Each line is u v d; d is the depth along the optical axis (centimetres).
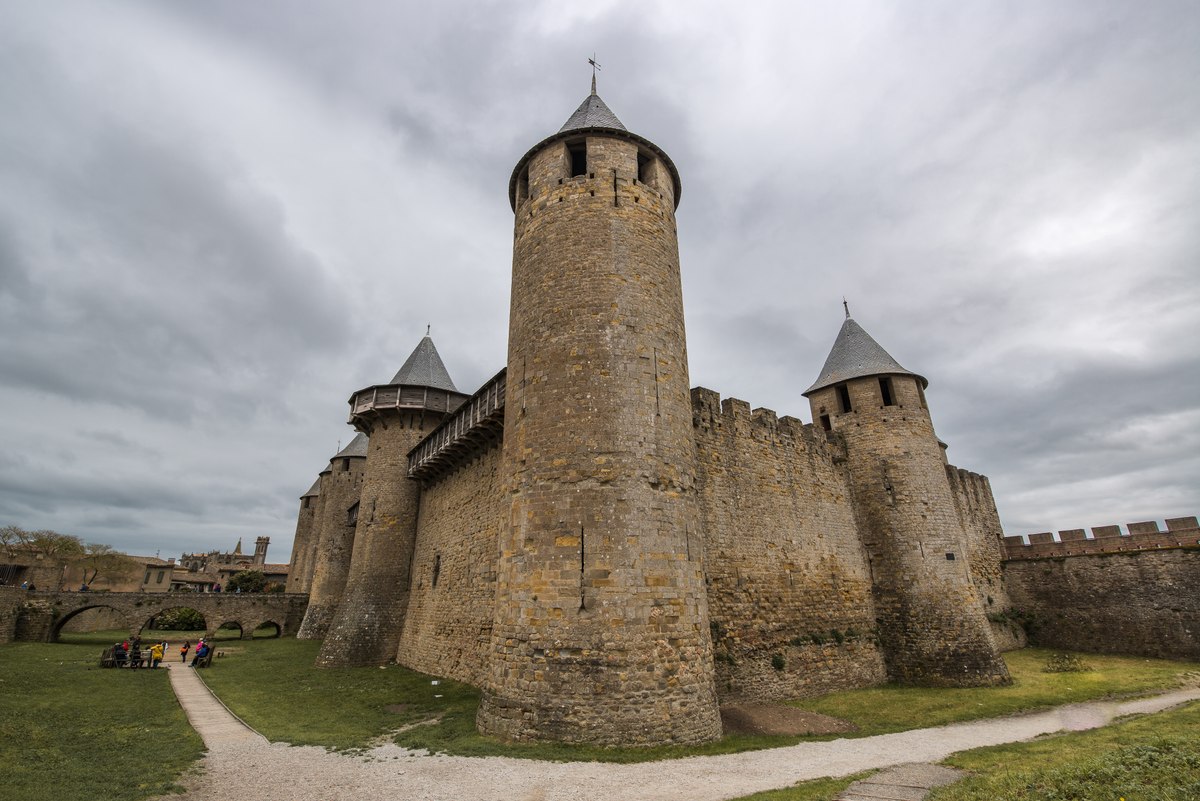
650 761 939
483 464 1947
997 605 2791
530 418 1261
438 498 2397
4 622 2853
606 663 1039
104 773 842
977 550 2895
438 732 1121
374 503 2638
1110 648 2494
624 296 1321
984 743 1109
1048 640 2706
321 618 3366
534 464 1213
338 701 1494
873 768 919
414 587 2450
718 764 937
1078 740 1061
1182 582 2339
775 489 1930
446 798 768
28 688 1523
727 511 1750
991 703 1524
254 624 3606
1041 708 1456
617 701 1020
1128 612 2472
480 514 1909
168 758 936
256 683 1781
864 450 2241
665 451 1229
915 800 734
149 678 1825
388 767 901
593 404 1214
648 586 1103
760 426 1978
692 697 1080
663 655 1074
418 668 2112
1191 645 2261
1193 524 2614
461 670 1798
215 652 2672
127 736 1075
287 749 1009
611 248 1364
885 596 2064
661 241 1449
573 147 1590
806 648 1769
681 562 1165
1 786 760
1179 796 618
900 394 2253
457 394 2898
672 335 1366
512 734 1043
